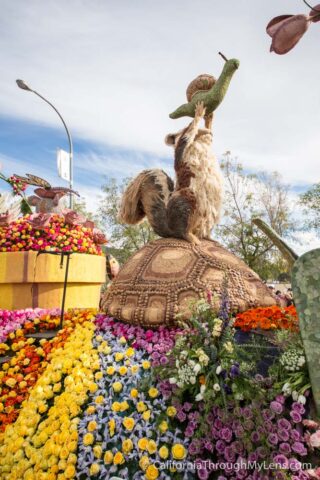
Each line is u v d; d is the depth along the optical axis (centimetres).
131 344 270
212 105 344
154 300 277
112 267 655
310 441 166
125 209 371
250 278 298
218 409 196
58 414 232
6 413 266
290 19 108
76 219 523
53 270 470
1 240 489
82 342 291
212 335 213
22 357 315
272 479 176
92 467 198
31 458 217
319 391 166
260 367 217
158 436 203
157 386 225
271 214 1855
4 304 475
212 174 338
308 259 177
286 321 240
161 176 355
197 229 337
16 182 625
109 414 220
